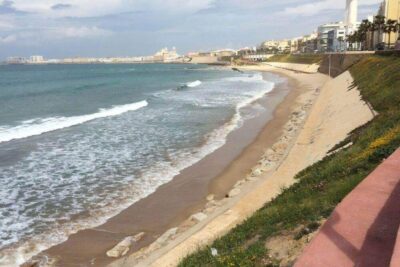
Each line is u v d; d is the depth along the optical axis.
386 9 97.44
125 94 54.31
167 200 15.31
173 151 22.55
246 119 32.88
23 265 10.61
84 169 19.14
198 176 18.14
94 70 158.38
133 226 13.06
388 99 22.00
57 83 76.44
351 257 5.45
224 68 163.12
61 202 15.05
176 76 103.81
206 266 7.84
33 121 31.83
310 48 187.62
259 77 92.62
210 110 37.84
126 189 16.47
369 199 7.18
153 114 35.69
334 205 8.20
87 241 12.03
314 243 5.87
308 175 13.21
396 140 11.45
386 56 40.81
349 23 156.50
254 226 9.30
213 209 13.78
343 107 28.70
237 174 18.39
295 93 52.44
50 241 12.02
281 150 21.69
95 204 14.88
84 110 38.75
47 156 21.36
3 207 14.51
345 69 61.25
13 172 18.53
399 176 8.27
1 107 40.34
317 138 22.66
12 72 138.88
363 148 12.91
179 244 10.77
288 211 9.10
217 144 24.17
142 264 9.98
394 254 4.77
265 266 6.81
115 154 21.88
